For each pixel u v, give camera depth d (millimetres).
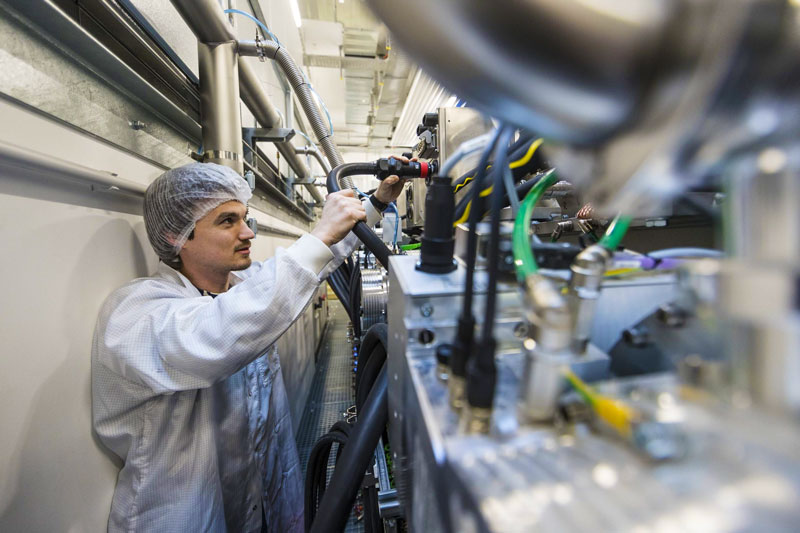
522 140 461
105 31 799
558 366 193
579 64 134
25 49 551
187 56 1171
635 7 118
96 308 710
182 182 804
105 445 724
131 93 839
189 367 659
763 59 107
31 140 559
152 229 817
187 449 782
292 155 2240
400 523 684
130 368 656
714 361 175
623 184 147
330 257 773
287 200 2514
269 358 1266
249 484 1008
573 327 240
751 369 151
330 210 776
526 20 130
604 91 139
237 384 977
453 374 217
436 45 158
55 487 602
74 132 653
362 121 5359
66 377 630
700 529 131
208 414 832
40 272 577
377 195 900
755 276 134
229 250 905
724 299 146
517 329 286
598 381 234
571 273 253
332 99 4539
